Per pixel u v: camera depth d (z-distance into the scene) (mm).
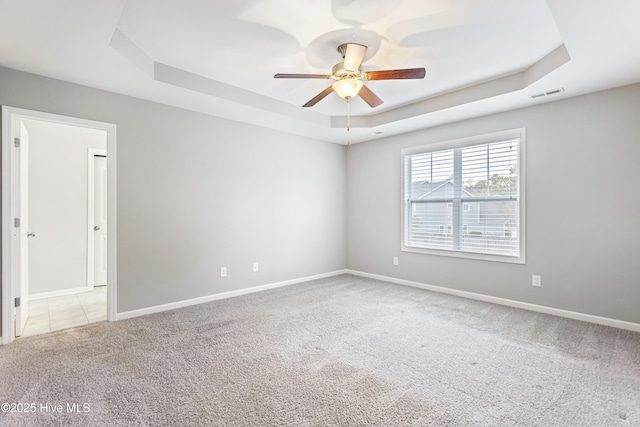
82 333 2928
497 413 1809
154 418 1750
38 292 4172
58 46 2328
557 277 3461
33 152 4160
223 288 4129
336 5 2107
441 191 4480
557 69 2693
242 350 2598
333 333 2965
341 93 2814
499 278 3902
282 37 2518
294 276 4980
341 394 1990
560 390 2033
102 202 4805
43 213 4219
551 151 3488
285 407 1856
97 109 3133
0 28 2090
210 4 2094
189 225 3805
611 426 1703
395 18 2260
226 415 1780
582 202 3295
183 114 3744
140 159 3416
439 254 4473
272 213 4676
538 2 2076
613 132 3109
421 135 4660
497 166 3920
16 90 2711
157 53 2781
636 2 1796
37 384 2074
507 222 3844
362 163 5496
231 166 4199
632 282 3027
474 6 2121
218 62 2955
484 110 3781
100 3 1854
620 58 2486
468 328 3092
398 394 1992
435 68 3070
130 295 3363
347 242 5758
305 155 5117
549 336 2889
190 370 2271
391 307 3746
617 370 2275
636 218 3006
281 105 3996
